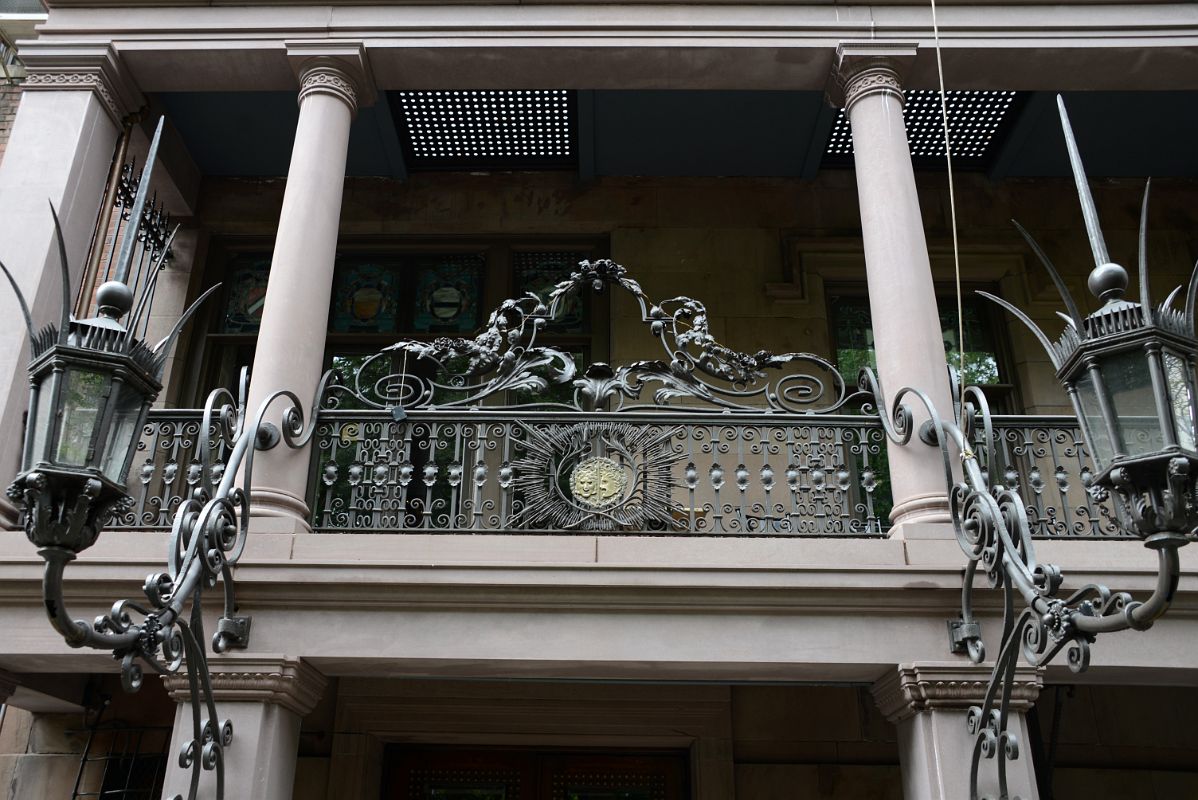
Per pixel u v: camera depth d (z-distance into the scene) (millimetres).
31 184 5348
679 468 6496
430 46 5703
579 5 5836
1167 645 4215
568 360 5105
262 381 4707
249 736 3947
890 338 4883
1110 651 4188
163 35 5777
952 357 7660
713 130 7520
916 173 8148
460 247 8000
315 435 4934
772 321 7602
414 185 8094
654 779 6379
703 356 5086
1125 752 6266
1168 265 7855
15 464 4742
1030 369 7465
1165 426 2541
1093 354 2729
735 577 4242
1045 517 4668
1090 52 5734
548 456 4848
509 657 4172
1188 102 7188
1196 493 2523
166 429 4965
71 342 2730
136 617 4219
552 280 7934
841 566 4246
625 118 7371
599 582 4230
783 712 6238
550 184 8094
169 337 2947
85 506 2619
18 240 5172
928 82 5910
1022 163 7926
